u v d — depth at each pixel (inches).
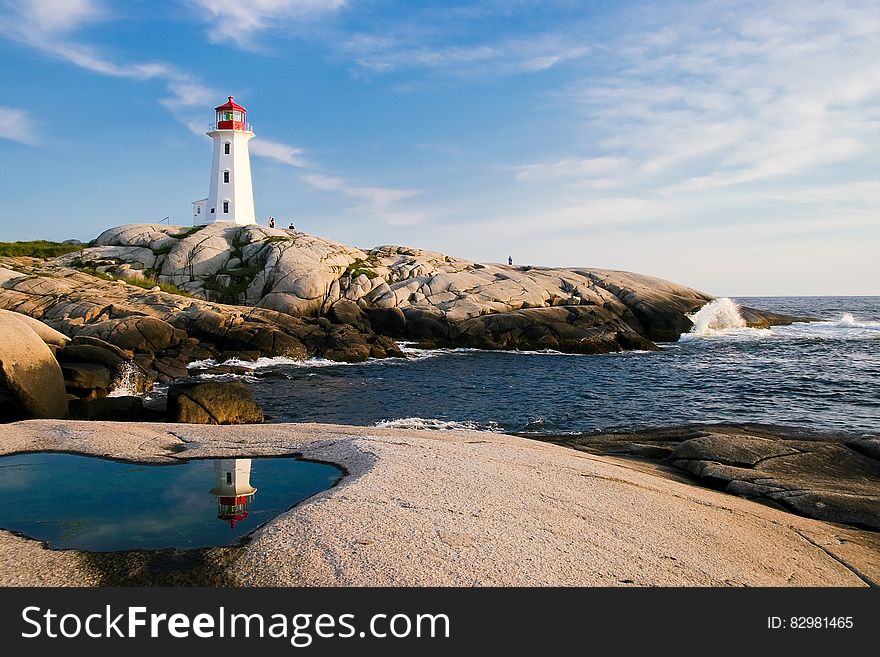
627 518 339.0
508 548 284.8
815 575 297.3
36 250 2058.3
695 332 2078.0
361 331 1669.5
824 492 429.7
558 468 428.1
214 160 2292.1
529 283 1994.3
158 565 271.0
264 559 271.7
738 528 346.9
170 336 1337.4
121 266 1892.2
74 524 327.0
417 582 252.7
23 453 467.5
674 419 861.2
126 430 533.3
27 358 743.1
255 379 1194.0
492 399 1016.9
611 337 1776.6
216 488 390.9
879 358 1514.5
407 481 367.6
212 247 1984.5
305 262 1851.6
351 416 876.6
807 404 965.8
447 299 1859.0
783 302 7401.6
